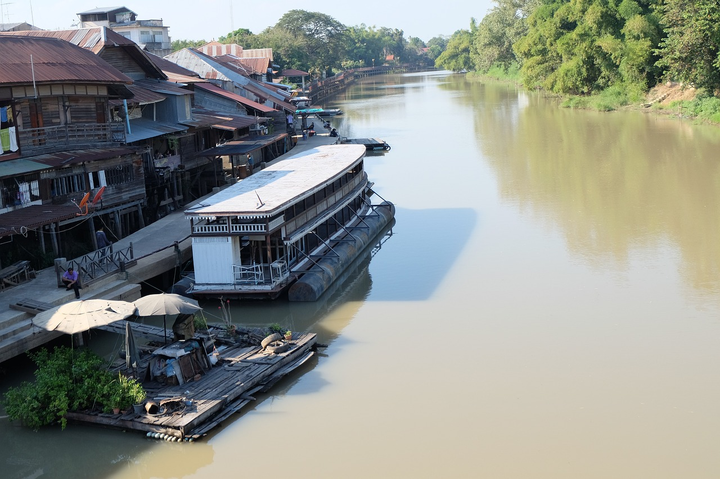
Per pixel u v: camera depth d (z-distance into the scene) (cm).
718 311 2356
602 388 1914
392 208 3850
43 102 2911
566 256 2992
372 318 2472
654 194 3919
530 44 10100
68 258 2841
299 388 1992
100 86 3125
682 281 2630
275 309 2575
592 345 2162
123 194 3142
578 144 5703
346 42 19688
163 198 3700
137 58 4162
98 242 2919
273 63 11300
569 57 8875
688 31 6288
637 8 7875
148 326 2308
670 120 6594
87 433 1797
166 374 1922
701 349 2102
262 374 1975
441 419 1803
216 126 4281
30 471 1697
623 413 1789
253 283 2559
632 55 7544
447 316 2447
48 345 2227
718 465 1573
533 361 2083
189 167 4081
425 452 1667
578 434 1711
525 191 4222
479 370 2047
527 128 6869
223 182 4312
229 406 1858
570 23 9394
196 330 2252
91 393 1831
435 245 3288
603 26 8200
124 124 3291
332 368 2106
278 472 1617
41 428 1830
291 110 6612
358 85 16425
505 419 1789
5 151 2711
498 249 3153
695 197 3794
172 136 3822
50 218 2497
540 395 1892
